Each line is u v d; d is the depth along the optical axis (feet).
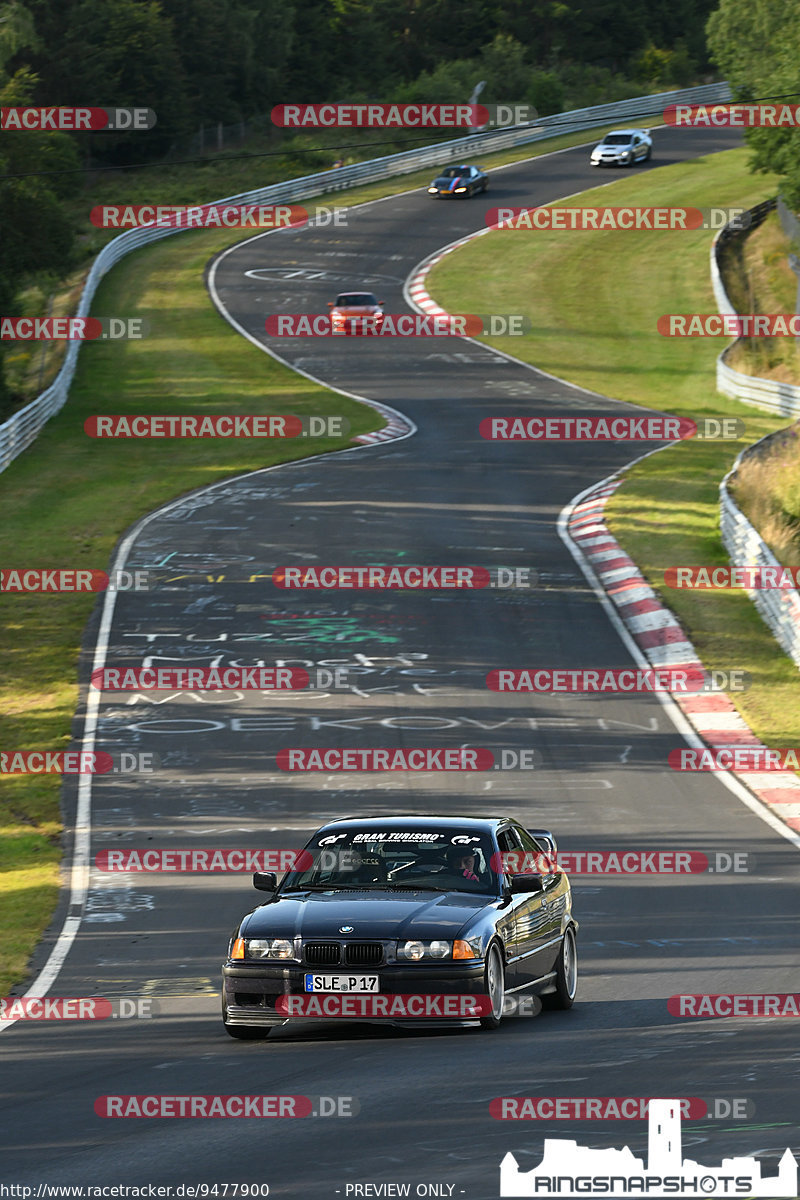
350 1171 83.92
